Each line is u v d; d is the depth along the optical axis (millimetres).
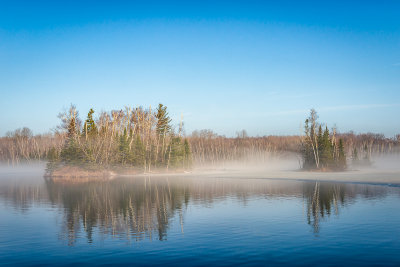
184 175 74938
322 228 19000
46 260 14141
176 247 15766
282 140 188250
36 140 143875
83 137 78812
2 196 36875
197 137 172500
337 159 91250
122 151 83062
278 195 34531
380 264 13016
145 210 26531
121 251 15305
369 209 24922
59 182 57594
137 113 95750
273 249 15141
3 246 16359
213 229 19266
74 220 22781
